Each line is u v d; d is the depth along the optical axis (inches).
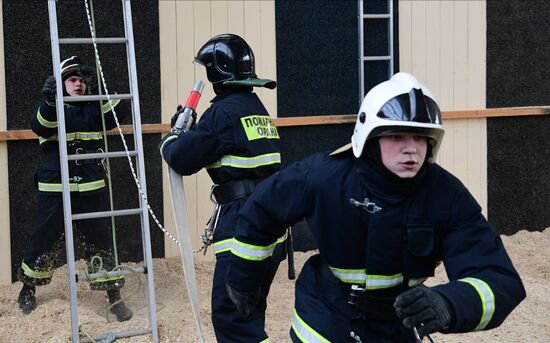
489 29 290.5
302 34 265.0
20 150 236.7
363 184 103.5
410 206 102.6
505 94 295.3
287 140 265.6
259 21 259.3
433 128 99.3
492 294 92.2
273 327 202.2
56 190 209.6
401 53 277.9
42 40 236.4
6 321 202.8
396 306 89.7
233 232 159.5
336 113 271.3
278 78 262.7
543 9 299.1
